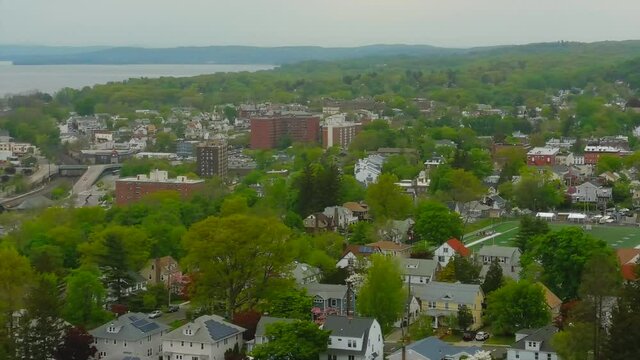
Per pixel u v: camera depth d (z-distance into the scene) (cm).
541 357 16100
